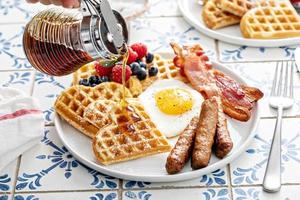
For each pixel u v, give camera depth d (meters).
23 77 1.02
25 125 0.90
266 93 0.97
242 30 1.08
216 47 1.07
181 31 1.11
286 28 1.09
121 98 0.94
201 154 0.83
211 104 0.86
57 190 0.83
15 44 1.10
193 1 1.17
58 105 0.92
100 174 0.86
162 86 0.97
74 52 0.82
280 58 1.04
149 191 0.83
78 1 0.88
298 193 0.82
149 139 0.87
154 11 1.16
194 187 0.83
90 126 0.89
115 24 0.79
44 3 0.91
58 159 0.88
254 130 0.89
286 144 0.88
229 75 0.99
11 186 0.84
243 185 0.83
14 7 1.20
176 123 0.91
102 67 0.97
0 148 0.87
